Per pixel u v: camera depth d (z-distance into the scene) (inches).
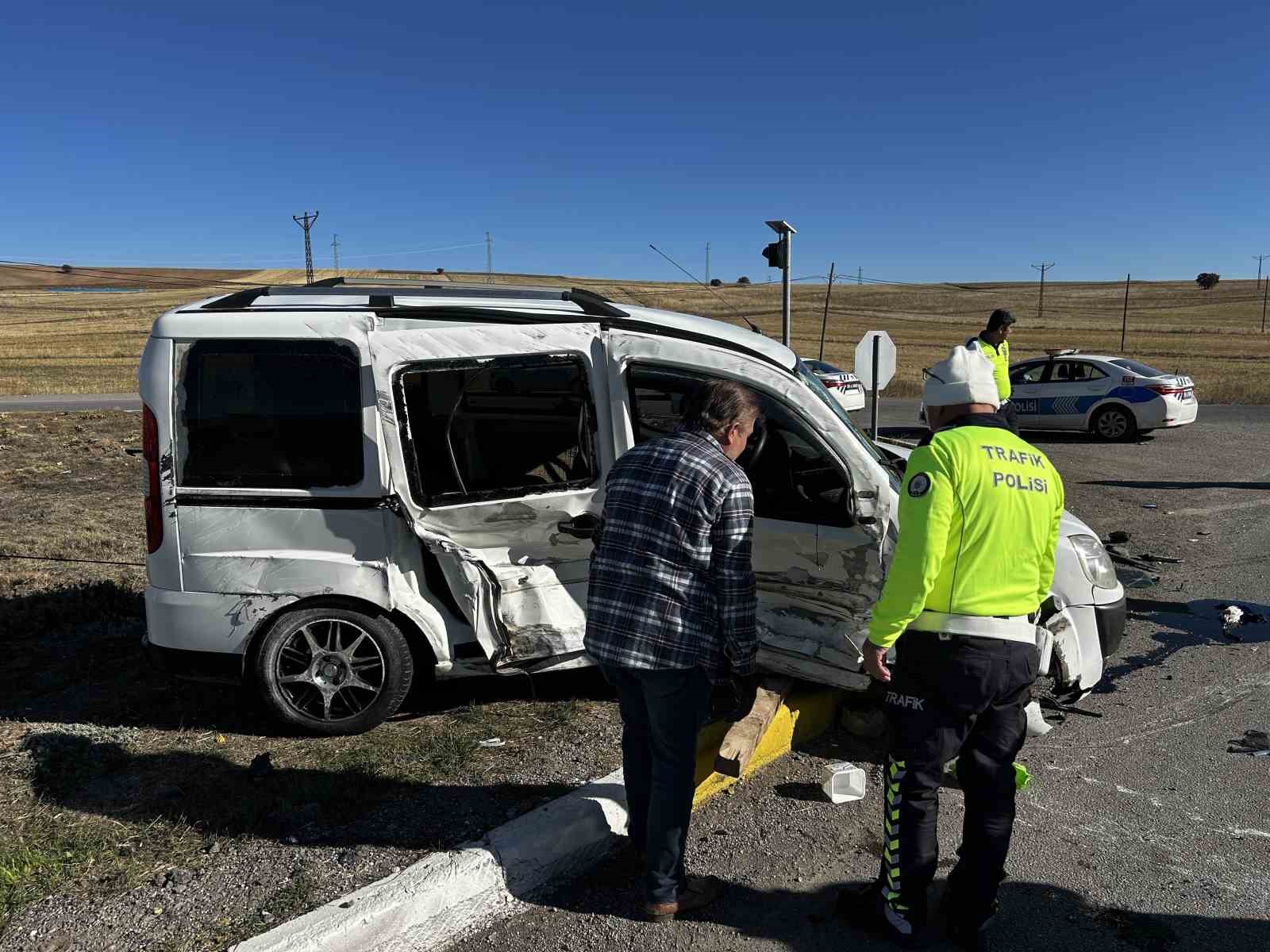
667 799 107.7
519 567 155.3
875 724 160.6
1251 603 239.6
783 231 362.9
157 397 151.1
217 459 151.8
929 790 104.7
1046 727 164.1
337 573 150.3
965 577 100.0
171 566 153.2
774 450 160.7
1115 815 137.3
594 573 109.3
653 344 152.6
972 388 104.5
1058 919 112.5
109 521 327.0
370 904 107.0
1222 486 410.9
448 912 110.4
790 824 134.3
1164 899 116.6
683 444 105.7
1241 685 185.5
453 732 158.2
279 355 149.6
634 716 113.0
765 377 149.9
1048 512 102.9
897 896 105.9
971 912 105.3
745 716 143.9
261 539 152.0
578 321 154.9
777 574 157.3
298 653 156.0
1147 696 181.0
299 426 150.6
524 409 155.6
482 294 171.5
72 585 242.2
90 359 1779.0
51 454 500.4
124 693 175.5
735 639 104.3
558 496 152.5
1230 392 915.4
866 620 149.7
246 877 115.3
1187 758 155.2
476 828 126.6
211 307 157.0
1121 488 410.3
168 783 139.4
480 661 158.9
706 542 103.3
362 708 157.6
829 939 109.0
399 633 155.9
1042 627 158.1
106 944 102.8
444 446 152.2
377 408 147.7
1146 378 582.9
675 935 109.6
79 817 129.1
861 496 147.6
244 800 133.2
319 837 124.8
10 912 108.3
